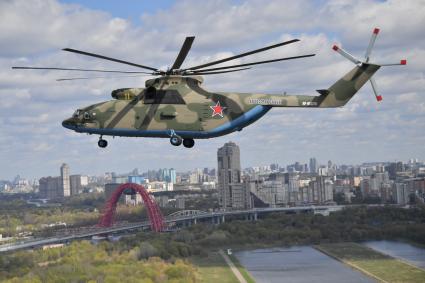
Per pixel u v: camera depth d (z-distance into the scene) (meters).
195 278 176.12
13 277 176.75
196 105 52.81
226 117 53.19
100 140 54.31
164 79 53.12
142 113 52.84
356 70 56.59
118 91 54.34
